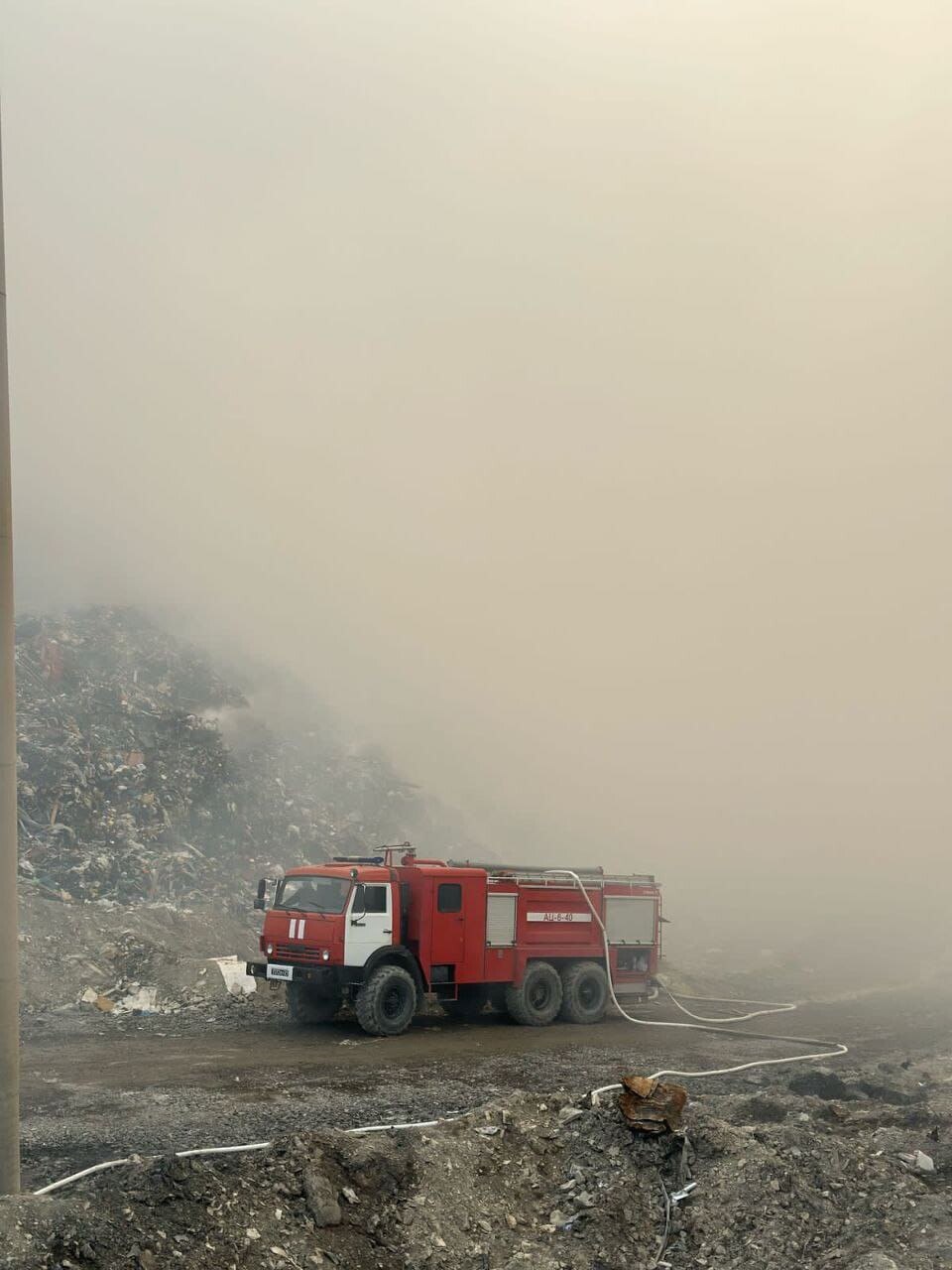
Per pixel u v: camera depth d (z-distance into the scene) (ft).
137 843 101.35
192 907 93.20
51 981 71.67
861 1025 82.84
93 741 114.62
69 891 89.20
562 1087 52.54
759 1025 81.00
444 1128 38.17
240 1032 65.92
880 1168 36.35
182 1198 29.89
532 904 75.10
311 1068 55.36
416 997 67.82
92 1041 61.57
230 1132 40.83
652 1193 35.53
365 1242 31.22
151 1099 46.60
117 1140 39.27
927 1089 51.60
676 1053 65.21
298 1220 30.86
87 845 97.91
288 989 69.97
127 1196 29.32
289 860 113.19
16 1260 25.63
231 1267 28.22
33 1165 35.68
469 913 71.61
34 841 94.48
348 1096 48.52
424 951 69.10
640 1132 37.63
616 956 80.02
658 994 90.02
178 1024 67.77
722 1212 34.42
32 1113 43.55
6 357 29.37
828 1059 65.41
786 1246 32.65
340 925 65.92
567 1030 73.20
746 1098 48.39
